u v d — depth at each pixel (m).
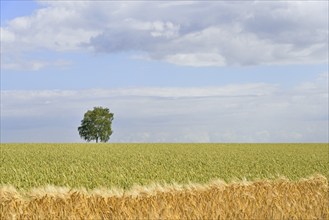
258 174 30.81
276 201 15.02
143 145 84.06
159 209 13.38
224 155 50.94
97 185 24.34
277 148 73.00
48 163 36.44
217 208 13.84
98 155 48.66
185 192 16.64
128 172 29.61
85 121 116.56
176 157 46.34
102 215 12.93
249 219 12.88
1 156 44.47
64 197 14.88
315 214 13.56
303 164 39.41
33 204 13.85
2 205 13.69
